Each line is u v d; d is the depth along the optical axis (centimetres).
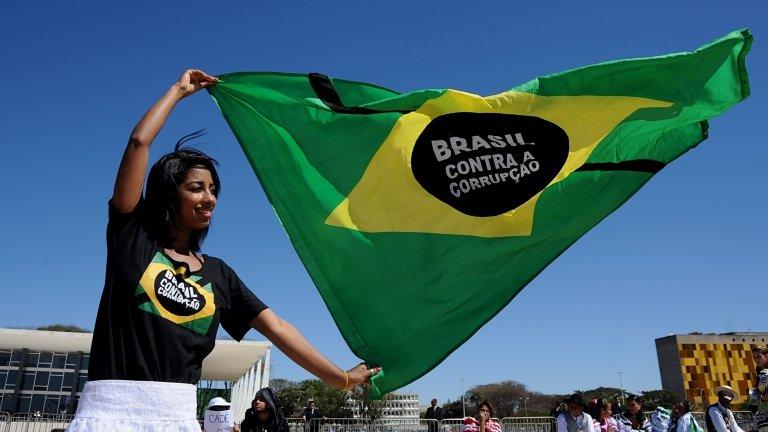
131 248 207
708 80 352
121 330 198
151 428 190
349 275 317
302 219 322
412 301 317
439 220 328
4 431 2320
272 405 795
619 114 351
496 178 338
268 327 245
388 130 336
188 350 206
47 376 2633
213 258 236
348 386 279
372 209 327
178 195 223
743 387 6506
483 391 8594
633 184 349
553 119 350
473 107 345
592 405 1326
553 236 335
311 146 331
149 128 216
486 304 323
